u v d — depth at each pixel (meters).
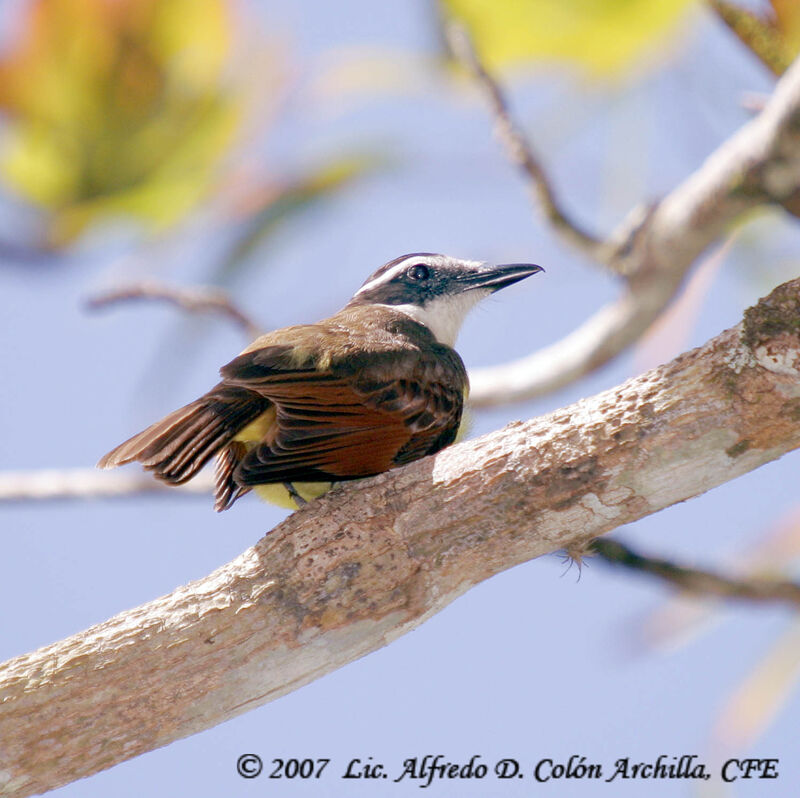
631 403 7.34
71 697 7.17
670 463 7.23
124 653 7.24
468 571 7.46
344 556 7.39
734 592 10.99
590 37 11.52
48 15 11.91
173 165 12.39
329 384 9.10
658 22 11.29
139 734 7.23
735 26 10.04
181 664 7.24
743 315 7.25
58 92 12.06
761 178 10.29
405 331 10.64
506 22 11.62
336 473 8.95
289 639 7.30
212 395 8.97
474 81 11.48
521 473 7.41
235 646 7.27
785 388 7.02
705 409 7.17
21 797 7.18
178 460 8.59
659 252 11.20
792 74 9.47
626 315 11.87
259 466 8.62
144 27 12.06
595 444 7.33
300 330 9.85
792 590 11.03
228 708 7.30
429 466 7.62
